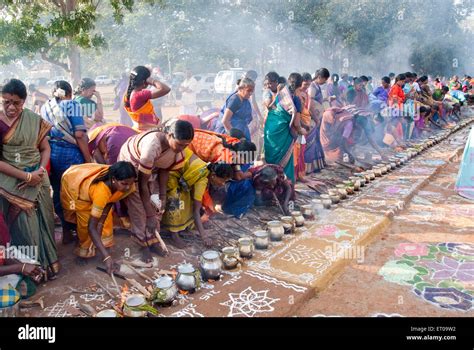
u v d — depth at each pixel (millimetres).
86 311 3334
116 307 3373
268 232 4727
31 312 3320
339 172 7609
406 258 4410
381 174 7504
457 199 6383
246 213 5422
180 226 4523
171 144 3850
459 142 10711
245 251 4219
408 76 10688
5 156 3570
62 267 4027
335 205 5906
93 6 8977
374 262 4328
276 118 6047
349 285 3875
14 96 3400
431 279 3971
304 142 6773
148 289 3607
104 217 3889
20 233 3656
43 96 9578
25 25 8203
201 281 3809
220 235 4793
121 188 3674
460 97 16656
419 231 5145
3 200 3639
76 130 4328
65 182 3938
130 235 4680
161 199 4320
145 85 5062
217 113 6160
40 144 3859
